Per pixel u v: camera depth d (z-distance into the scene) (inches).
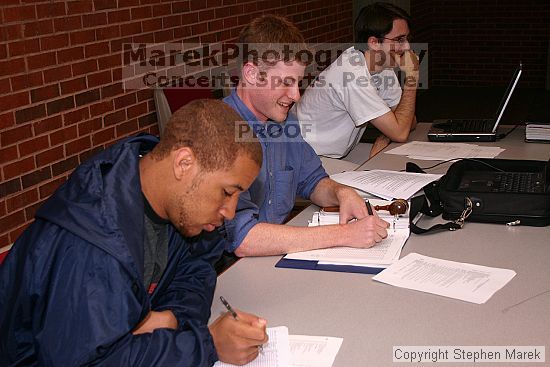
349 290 67.8
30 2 117.3
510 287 67.3
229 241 76.6
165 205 53.7
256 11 186.9
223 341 54.6
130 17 140.9
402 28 124.7
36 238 49.9
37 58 119.7
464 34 311.1
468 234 81.8
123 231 49.8
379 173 100.2
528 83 308.5
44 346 48.4
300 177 93.9
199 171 51.1
